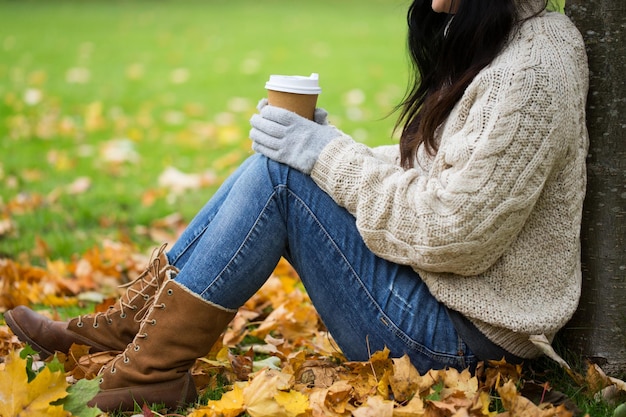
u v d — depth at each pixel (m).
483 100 2.02
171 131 6.70
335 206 2.17
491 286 2.13
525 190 1.99
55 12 14.96
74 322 2.49
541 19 2.12
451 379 2.13
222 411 2.12
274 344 2.88
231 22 14.12
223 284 2.19
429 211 2.01
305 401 2.12
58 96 7.93
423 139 2.20
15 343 2.67
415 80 2.45
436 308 2.17
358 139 6.21
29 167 5.45
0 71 9.16
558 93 2.00
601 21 2.33
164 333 2.21
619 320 2.41
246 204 2.18
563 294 2.15
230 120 7.11
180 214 4.56
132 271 3.69
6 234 4.16
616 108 2.35
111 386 2.24
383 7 17.53
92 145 6.17
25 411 2.00
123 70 9.45
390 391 2.23
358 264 2.18
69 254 3.95
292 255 2.26
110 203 4.73
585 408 2.22
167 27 13.25
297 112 2.20
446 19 2.30
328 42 11.82
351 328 2.23
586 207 2.41
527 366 2.39
